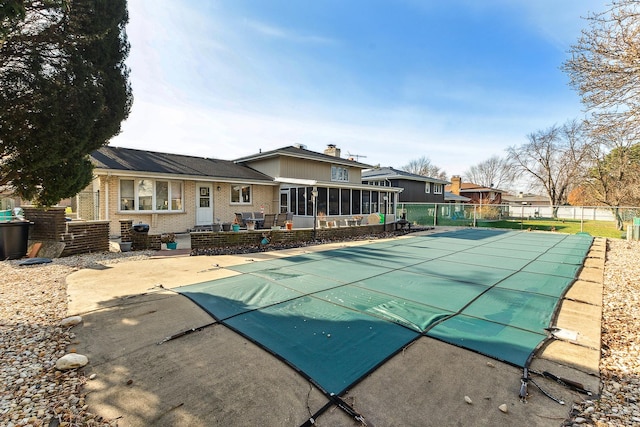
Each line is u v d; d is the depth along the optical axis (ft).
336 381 8.48
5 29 11.18
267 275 20.16
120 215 35.99
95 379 8.57
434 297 16.17
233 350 10.21
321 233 40.98
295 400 7.71
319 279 19.36
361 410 7.36
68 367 8.97
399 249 33.17
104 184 34.91
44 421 6.87
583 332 12.01
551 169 117.70
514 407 7.56
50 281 18.30
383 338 11.14
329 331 11.68
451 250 33.01
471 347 10.55
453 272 22.22
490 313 13.92
